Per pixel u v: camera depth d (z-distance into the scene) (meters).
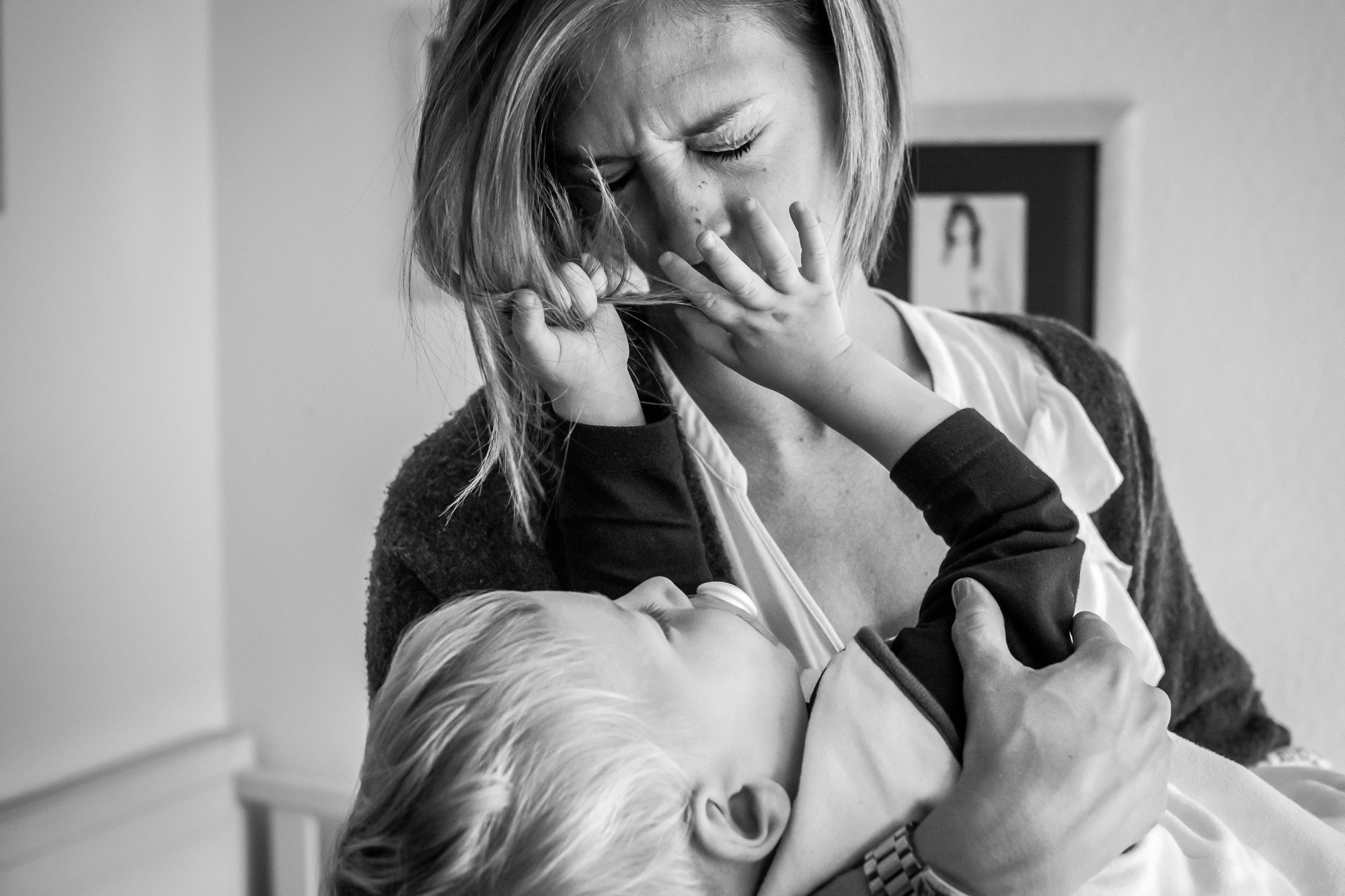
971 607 0.63
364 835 0.61
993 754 0.57
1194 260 1.52
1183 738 0.79
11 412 1.51
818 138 0.69
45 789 1.56
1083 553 0.68
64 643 1.59
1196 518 1.54
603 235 0.70
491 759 0.59
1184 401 1.54
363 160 1.72
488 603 0.66
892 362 0.80
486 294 0.69
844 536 0.77
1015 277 1.56
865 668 0.63
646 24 0.63
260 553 1.81
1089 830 0.54
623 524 0.70
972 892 0.54
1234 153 1.50
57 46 1.57
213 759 1.73
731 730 0.62
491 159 0.66
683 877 0.58
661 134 0.65
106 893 1.56
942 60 1.58
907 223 1.58
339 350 1.75
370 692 0.84
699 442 0.76
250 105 1.79
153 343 1.73
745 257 0.68
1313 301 1.49
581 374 0.69
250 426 1.81
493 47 0.68
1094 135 1.53
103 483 1.65
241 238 1.81
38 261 1.55
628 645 0.62
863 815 0.60
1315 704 1.50
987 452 0.67
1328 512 1.49
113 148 1.66
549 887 0.56
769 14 0.65
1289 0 1.47
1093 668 0.60
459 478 0.80
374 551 0.86
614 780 0.58
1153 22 1.52
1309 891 0.67
